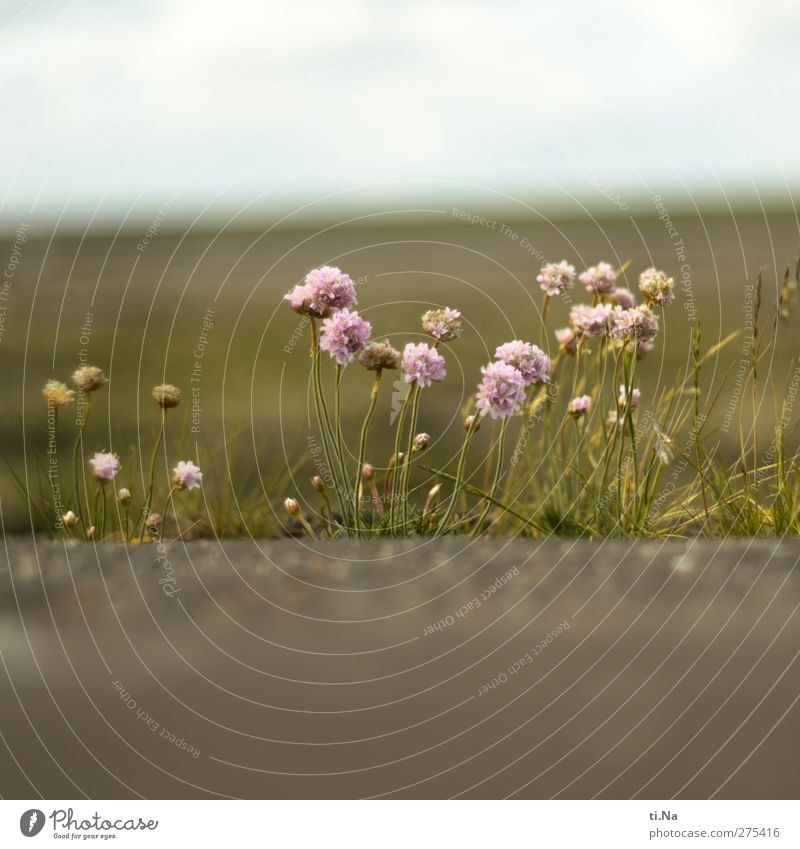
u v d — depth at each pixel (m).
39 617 1.92
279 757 1.49
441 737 1.52
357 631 1.88
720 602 1.98
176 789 1.46
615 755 1.47
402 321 8.47
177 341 7.51
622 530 2.77
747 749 1.45
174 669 1.70
